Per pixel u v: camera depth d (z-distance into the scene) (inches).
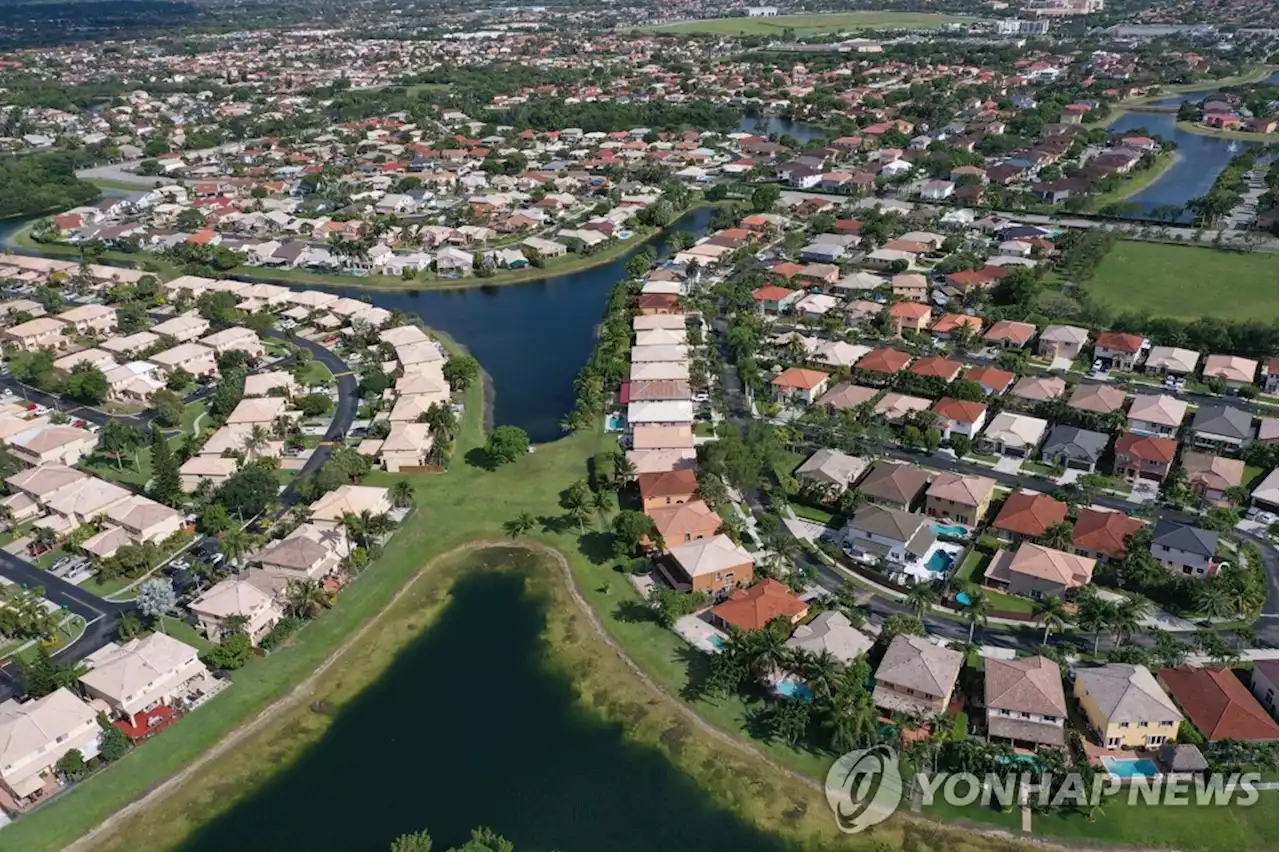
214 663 5433.1
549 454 7770.7
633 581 6190.9
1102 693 4719.5
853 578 6063.0
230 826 4544.8
